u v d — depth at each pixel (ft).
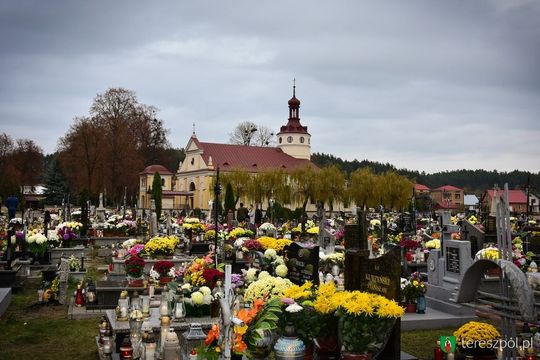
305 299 30.37
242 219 151.12
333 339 30.27
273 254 59.41
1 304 51.13
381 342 27.76
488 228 99.19
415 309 48.73
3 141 346.13
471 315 47.50
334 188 227.20
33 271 77.05
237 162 303.07
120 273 65.77
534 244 79.92
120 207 237.45
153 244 77.46
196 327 31.91
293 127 330.75
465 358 31.99
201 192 298.97
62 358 38.24
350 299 27.73
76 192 278.46
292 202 229.04
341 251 78.54
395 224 135.85
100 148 254.47
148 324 33.94
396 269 30.60
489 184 536.42
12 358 38.11
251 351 27.48
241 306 39.65
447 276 52.90
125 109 278.87
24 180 342.85
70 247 91.09
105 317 43.06
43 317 50.65
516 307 22.65
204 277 43.37
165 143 326.85
